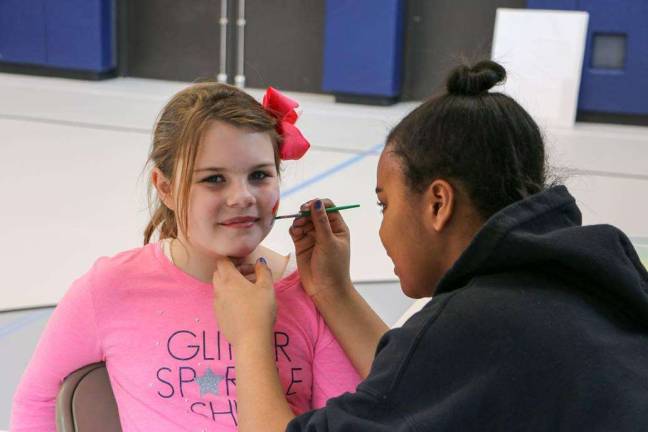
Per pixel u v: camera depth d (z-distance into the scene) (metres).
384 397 0.83
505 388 0.81
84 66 6.52
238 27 6.36
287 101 1.16
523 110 0.95
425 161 0.91
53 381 1.19
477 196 0.91
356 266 3.16
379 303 2.21
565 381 0.81
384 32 5.89
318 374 1.16
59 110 5.62
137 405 1.14
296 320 1.15
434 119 0.92
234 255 1.12
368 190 4.12
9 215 3.66
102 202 3.86
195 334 1.14
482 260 0.87
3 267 3.08
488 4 5.84
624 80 5.54
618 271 0.86
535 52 5.49
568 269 0.88
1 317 2.32
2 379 2.00
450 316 0.84
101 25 6.47
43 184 4.11
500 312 0.83
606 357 0.82
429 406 0.82
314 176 4.32
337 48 6.01
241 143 1.09
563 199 0.91
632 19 5.43
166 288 1.16
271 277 1.11
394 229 0.96
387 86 5.98
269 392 0.98
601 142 5.14
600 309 0.88
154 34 6.57
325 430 0.84
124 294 1.16
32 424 1.21
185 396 1.13
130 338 1.15
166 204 1.17
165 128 1.14
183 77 6.60
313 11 6.19
